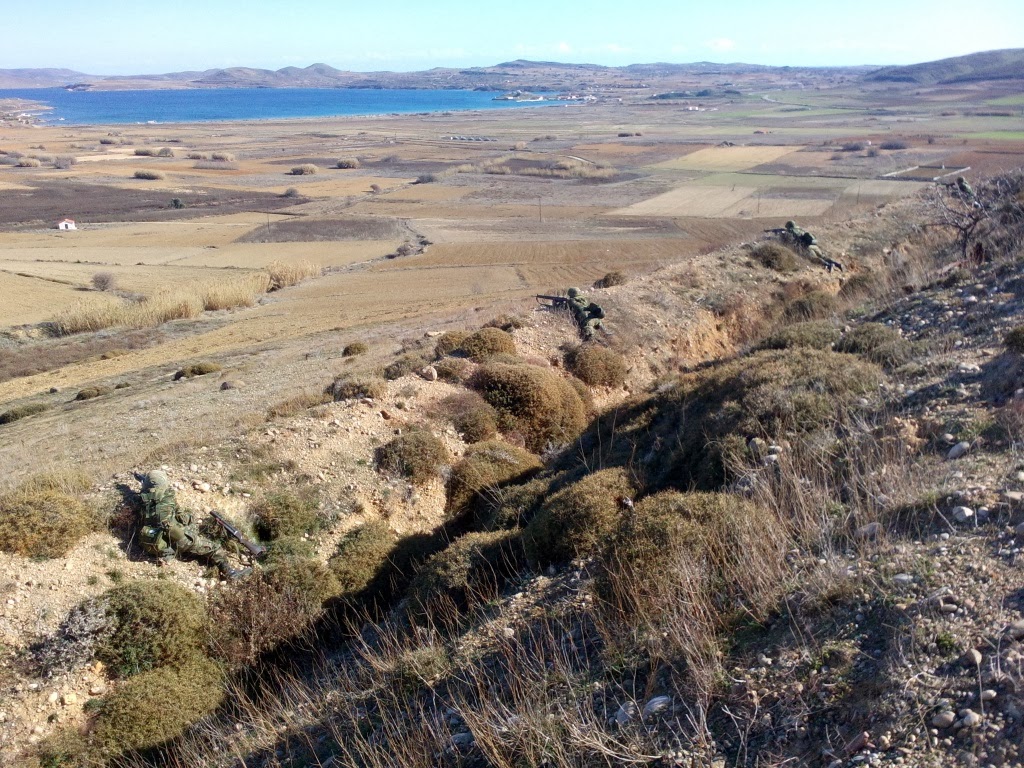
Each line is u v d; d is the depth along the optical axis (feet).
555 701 19.70
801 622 18.22
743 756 15.34
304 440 48.03
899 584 17.63
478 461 49.52
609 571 23.85
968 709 13.79
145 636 32.45
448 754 19.56
